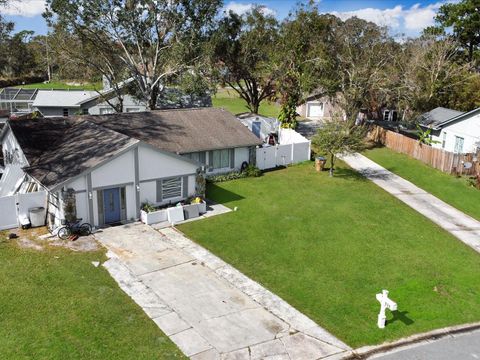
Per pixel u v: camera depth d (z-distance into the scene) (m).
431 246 22.17
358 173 34.47
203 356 13.48
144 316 15.27
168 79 44.12
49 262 18.50
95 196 21.77
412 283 18.47
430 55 51.78
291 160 36.06
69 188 20.80
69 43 41.56
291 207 26.41
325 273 18.92
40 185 21.28
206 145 30.06
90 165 21.42
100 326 14.56
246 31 47.41
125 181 22.56
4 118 43.41
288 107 43.56
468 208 28.02
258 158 33.72
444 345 14.71
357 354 14.05
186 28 42.91
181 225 23.03
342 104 45.66
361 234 23.08
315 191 29.66
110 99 46.44
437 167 36.12
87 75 43.75
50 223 22.12
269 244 21.33
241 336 14.56
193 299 16.48
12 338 13.74
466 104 48.00
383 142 44.50
